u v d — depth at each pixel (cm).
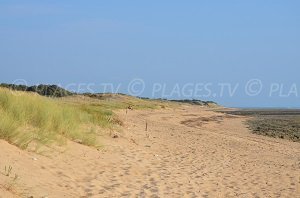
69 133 1462
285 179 1420
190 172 1377
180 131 3145
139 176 1206
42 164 1032
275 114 11056
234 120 6719
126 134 2089
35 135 1210
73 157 1231
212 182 1255
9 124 1072
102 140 1700
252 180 1353
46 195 816
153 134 2498
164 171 1331
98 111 2742
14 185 796
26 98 1463
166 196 1013
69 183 969
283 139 3491
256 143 2770
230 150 2172
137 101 11738
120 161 1376
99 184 1029
